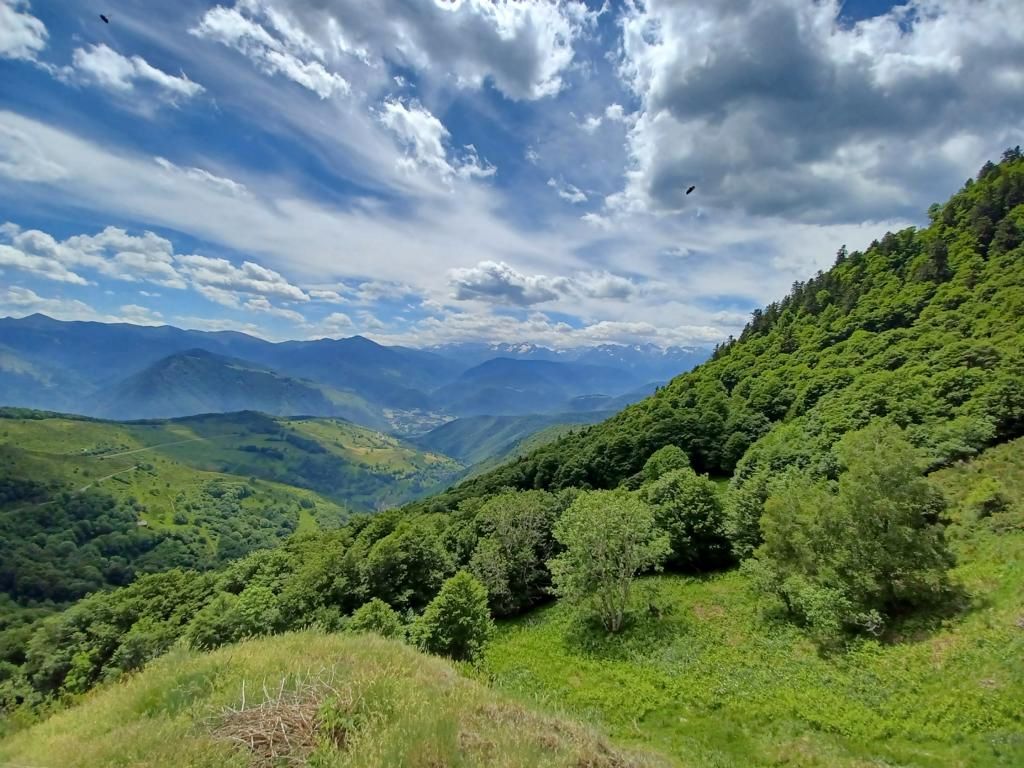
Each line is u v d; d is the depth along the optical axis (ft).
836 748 51.24
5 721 37.24
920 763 46.34
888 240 344.49
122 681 39.37
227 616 109.09
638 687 74.79
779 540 90.02
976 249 275.18
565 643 100.99
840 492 83.51
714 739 58.08
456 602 88.94
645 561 105.91
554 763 24.18
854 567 77.46
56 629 148.66
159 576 173.37
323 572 130.52
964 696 52.65
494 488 273.13
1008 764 42.86
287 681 29.76
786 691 65.36
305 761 22.21
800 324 321.73
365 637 44.27
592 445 251.80
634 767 27.45
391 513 187.42
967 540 85.15
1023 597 62.95
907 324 251.19
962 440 124.26
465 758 23.48
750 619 92.07
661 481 143.54
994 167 335.47
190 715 26.94
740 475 175.52
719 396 260.62
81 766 23.31
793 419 211.00
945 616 68.54
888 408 159.12
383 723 24.89
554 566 109.70
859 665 66.90
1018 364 150.61
